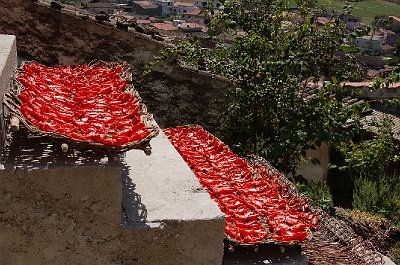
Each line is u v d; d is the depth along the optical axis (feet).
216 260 12.73
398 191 32.63
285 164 25.85
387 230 26.45
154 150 15.96
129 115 13.50
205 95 27.66
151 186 13.70
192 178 14.26
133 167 14.71
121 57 27.32
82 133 11.80
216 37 28.07
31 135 11.69
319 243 17.24
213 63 27.50
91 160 11.70
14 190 11.29
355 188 32.32
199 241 12.51
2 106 12.51
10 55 14.44
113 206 11.79
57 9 26.76
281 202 15.98
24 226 11.57
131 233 12.02
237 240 13.48
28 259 11.81
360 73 26.21
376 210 30.89
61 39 27.12
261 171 19.08
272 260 13.85
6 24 26.91
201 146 19.26
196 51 27.78
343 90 25.63
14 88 13.35
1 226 11.48
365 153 29.78
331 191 32.68
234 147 25.44
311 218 16.94
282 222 14.61
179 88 27.58
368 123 31.86
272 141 26.02
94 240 11.93
